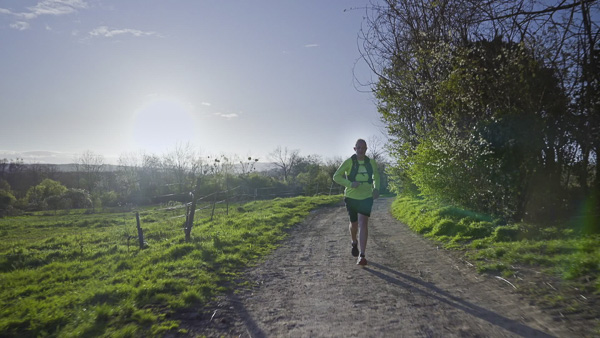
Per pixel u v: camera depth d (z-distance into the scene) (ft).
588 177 26.89
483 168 29.76
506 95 28.09
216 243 30.01
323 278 20.24
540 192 27.04
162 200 150.20
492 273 18.02
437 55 37.73
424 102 44.78
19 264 33.35
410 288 17.33
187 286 18.43
